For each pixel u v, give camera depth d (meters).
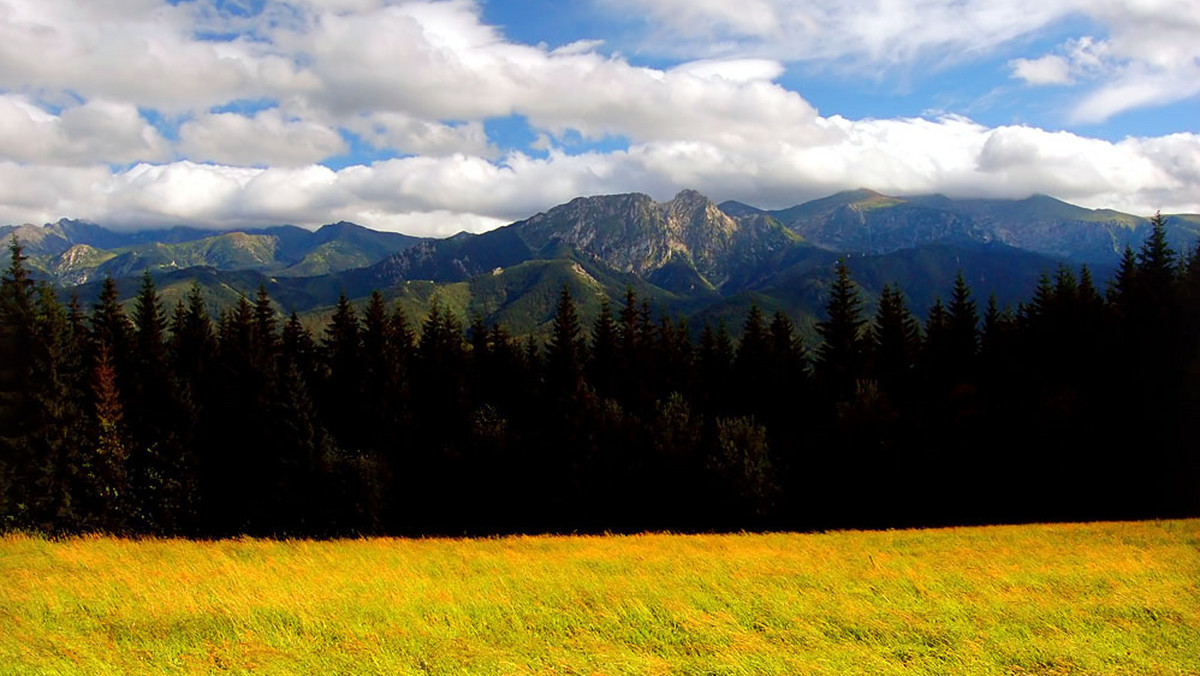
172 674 10.70
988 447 46.88
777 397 60.50
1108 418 46.75
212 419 49.03
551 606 14.66
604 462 48.88
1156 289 52.62
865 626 13.11
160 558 23.02
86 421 43.91
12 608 14.52
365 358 57.53
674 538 32.72
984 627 13.16
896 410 49.06
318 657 11.40
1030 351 58.03
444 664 11.03
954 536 30.52
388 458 50.38
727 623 13.28
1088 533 29.50
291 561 21.83
